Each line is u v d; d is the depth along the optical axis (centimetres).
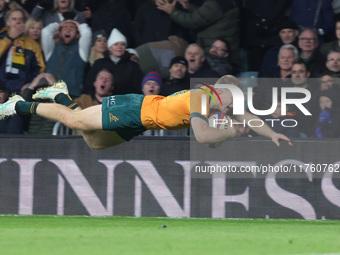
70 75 3070
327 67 2998
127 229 1980
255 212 2517
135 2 3269
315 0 3108
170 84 3025
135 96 1948
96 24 3162
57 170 2564
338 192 2497
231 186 2527
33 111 2027
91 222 2300
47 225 2158
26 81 3069
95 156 2552
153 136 2542
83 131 2017
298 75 2928
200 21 3116
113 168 2550
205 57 3117
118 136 2011
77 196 2558
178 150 2533
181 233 1844
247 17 3219
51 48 3103
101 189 2550
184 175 2534
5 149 2575
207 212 2527
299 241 1672
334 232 1930
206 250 1487
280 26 3125
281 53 2975
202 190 2530
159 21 3188
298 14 3142
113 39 3044
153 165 2541
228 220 2461
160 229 1978
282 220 2475
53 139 2567
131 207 2544
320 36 3080
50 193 2564
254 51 3203
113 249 1490
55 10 3136
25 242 1619
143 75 3095
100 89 2973
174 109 1892
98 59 3048
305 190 2508
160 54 3123
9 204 2573
